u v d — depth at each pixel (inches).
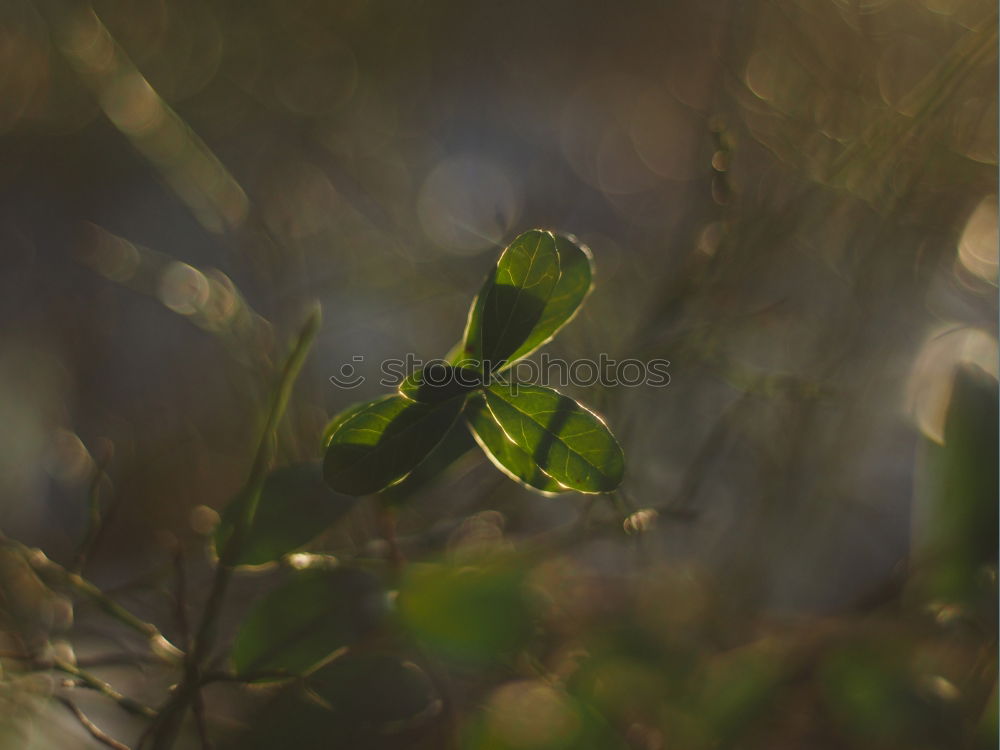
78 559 17.3
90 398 34.0
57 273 39.4
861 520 25.8
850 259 23.1
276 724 16.7
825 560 24.3
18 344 35.8
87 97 42.4
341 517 16.4
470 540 18.6
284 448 19.8
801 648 19.2
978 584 17.8
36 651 17.2
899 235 22.5
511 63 47.2
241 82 42.6
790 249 24.9
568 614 19.1
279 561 16.6
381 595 16.7
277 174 34.8
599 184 39.3
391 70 45.2
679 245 23.8
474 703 18.0
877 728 17.9
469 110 45.1
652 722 17.8
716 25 37.6
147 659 17.4
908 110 21.0
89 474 26.3
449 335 28.3
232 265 30.3
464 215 33.4
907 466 27.2
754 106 25.3
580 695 17.7
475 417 15.2
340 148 37.9
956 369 18.2
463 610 17.0
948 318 24.6
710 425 23.2
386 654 16.8
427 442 15.0
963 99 23.0
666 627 18.7
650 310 21.7
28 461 30.8
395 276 28.5
